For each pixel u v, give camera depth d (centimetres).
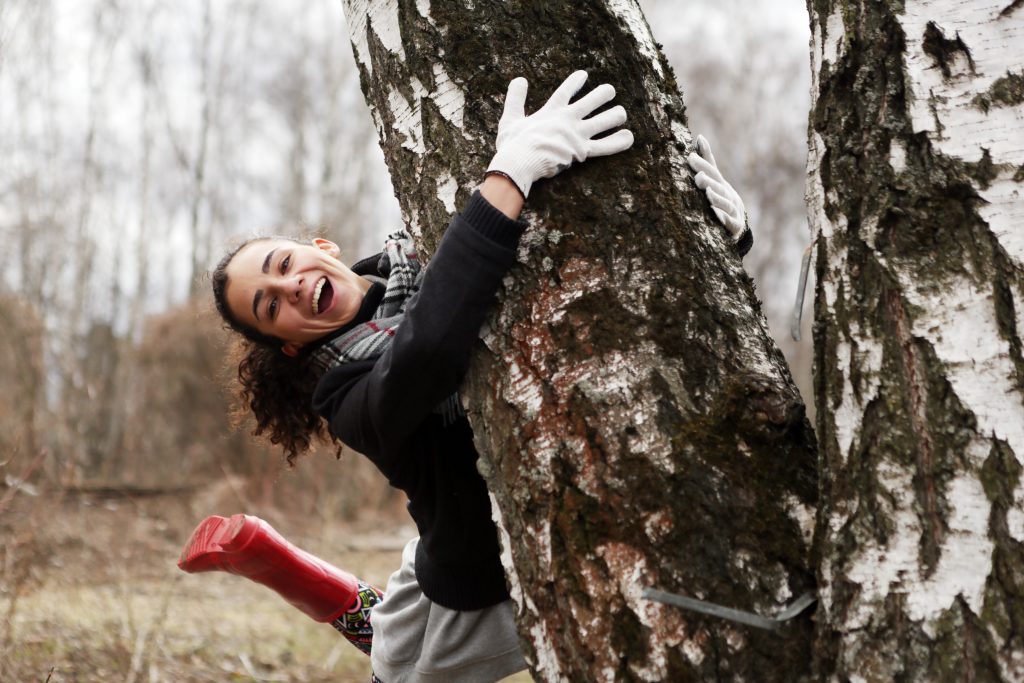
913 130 141
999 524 127
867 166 144
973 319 133
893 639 130
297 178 2070
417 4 181
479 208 165
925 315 135
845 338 142
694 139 194
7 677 388
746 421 152
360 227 1983
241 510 1050
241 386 260
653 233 166
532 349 163
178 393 1302
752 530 145
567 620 151
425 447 213
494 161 168
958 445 131
